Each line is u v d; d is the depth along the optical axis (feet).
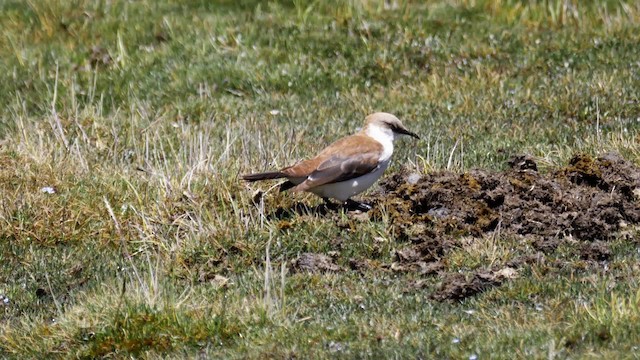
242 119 58.39
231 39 69.72
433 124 56.29
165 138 54.95
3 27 72.84
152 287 37.24
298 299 37.37
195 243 41.83
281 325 35.01
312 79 64.59
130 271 41.09
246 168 48.01
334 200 45.78
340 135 55.31
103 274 41.27
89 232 44.78
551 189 43.32
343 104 60.80
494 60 65.26
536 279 37.24
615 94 57.62
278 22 71.92
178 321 35.47
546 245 40.19
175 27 71.41
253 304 36.35
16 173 48.75
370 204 44.57
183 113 60.49
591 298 34.63
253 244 41.45
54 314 38.50
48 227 44.68
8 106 62.44
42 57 68.44
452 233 41.50
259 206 44.16
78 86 64.75
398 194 44.09
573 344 31.50
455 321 34.45
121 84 65.41
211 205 45.09
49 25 72.38
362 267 39.81
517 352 30.86
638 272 36.94
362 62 65.92
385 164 44.34
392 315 35.35
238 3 76.33
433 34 69.51
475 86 61.46
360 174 43.42
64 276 41.42
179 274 40.50
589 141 50.03
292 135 52.80
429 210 43.11
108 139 54.75
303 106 60.80
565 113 56.75
